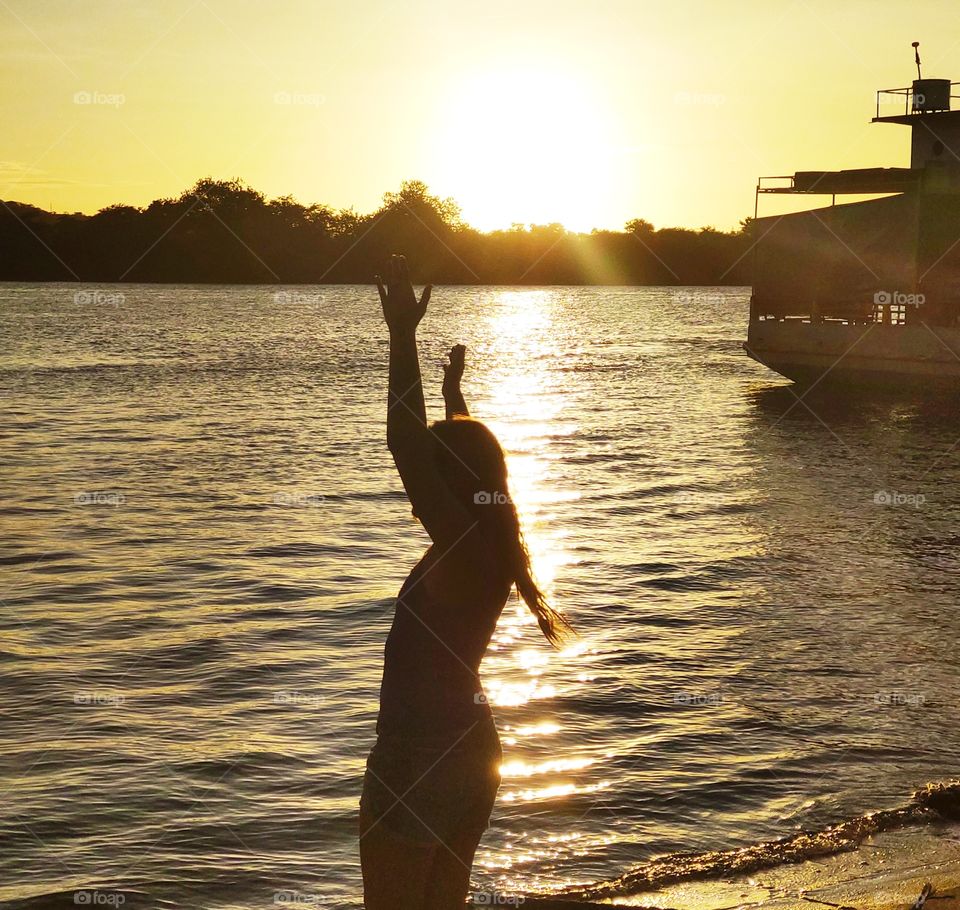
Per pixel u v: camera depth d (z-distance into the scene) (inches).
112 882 270.4
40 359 2581.2
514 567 136.3
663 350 3213.6
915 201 1600.6
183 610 551.2
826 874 269.6
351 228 6963.6
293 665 454.6
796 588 604.7
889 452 1274.6
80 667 450.6
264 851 287.3
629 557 689.6
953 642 490.9
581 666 449.7
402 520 816.3
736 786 328.8
